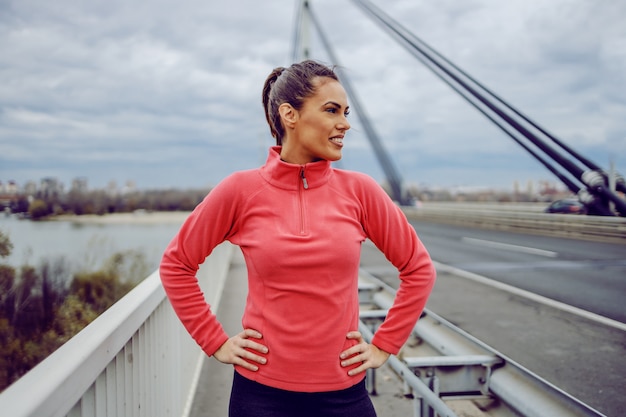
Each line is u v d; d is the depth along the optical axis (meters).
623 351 4.00
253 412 1.31
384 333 1.40
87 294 16.03
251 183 1.38
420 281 1.40
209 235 1.38
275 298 1.30
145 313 1.86
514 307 5.78
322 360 1.29
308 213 1.33
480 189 31.62
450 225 21.50
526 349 4.08
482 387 1.99
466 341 2.20
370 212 1.41
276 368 1.30
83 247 18.38
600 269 8.72
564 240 14.03
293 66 1.39
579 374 3.46
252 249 1.32
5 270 12.62
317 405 1.30
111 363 1.53
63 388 1.07
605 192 13.20
